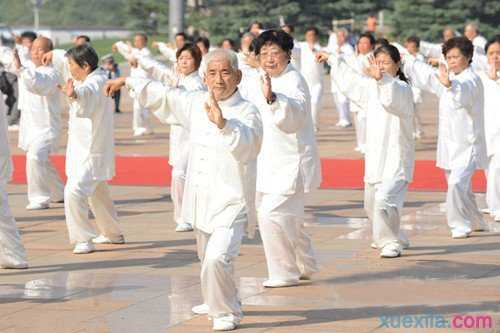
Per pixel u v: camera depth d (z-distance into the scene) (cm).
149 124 4362
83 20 16838
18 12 17025
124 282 1778
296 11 9238
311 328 1484
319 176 1728
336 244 2089
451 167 2177
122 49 2884
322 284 1744
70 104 2019
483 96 2177
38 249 2075
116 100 5338
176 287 1738
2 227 1877
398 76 1955
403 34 9356
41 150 2561
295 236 1717
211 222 1481
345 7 9469
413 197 2703
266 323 1511
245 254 1988
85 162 2022
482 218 2205
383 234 1959
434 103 5791
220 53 1477
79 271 1869
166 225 2342
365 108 2019
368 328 1480
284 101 1570
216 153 1481
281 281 1722
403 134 1948
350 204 2603
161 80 2192
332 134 4253
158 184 2984
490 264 1897
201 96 1511
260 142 1477
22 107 2577
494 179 2333
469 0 9262
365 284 1744
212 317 1487
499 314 1550
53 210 2556
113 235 2111
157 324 1512
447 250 2023
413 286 1728
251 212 1496
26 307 1617
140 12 11550
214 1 9719
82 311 1591
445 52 2148
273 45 1673
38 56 2350
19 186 2969
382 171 1966
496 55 2280
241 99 1491
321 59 2045
